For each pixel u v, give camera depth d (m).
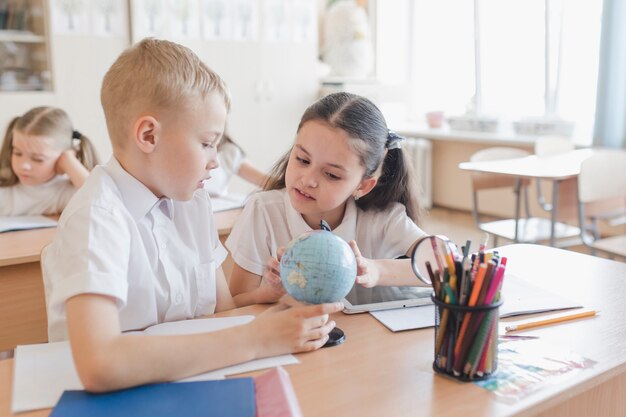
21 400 0.78
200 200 1.22
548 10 4.39
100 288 0.83
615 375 0.89
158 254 1.10
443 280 0.85
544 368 0.88
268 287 1.19
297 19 4.69
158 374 0.80
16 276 1.79
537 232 3.14
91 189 0.96
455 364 0.84
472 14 5.06
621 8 3.79
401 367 0.88
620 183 2.93
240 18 4.41
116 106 0.97
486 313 0.82
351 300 1.14
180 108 0.95
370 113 1.17
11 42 3.80
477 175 3.30
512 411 0.76
